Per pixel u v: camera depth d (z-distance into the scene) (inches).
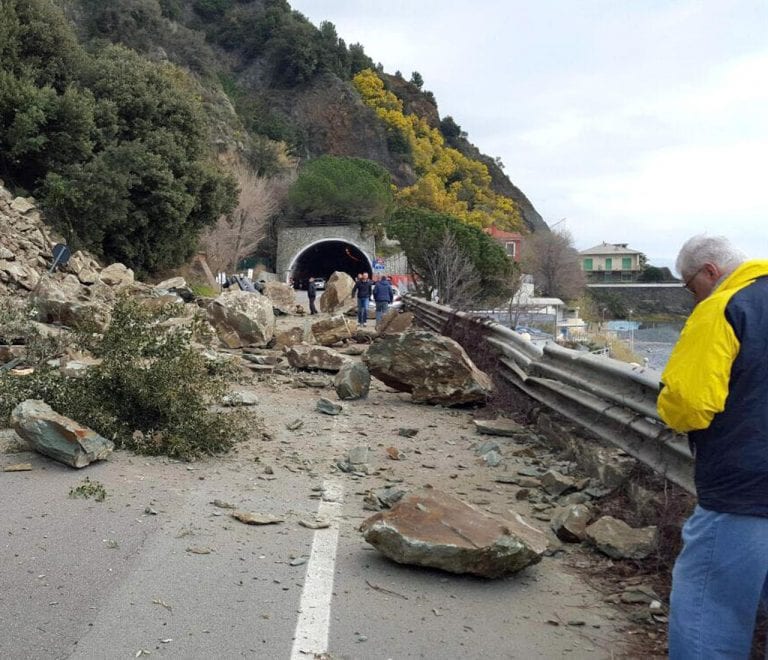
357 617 174.4
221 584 187.2
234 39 4972.9
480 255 1790.1
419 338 442.9
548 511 259.3
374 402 446.9
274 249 3193.9
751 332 123.9
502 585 199.0
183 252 1510.8
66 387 316.8
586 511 239.8
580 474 295.3
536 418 379.2
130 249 1348.4
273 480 280.1
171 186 1396.4
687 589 129.2
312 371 544.7
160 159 1380.4
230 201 1646.2
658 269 3690.9
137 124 1425.9
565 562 217.6
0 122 1230.9
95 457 279.6
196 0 5059.1
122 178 1270.9
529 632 173.5
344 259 3572.8
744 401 124.6
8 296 756.0
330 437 353.7
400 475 296.0
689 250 138.2
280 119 4559.5
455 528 204.2
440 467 310.8
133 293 776.9
